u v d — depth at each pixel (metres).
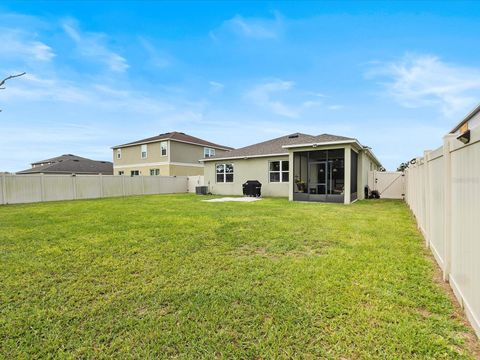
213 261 3.94
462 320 2.36
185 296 2.87
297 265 3.69
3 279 3.37
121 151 28.22
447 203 3.13
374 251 4.32
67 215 8.51
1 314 2.56
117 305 2.71
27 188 13.80
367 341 2.08
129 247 4.71
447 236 3.12
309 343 2.08
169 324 2.37
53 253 4.41
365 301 2.68
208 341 2.13
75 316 2.51
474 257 2.24
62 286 3.16
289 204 11.34
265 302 2.69
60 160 34.31
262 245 4.74
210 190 19.23
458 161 2.79
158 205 11.23
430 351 1.96
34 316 2.51
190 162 25.95
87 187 16.38
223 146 30.44
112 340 2.17
